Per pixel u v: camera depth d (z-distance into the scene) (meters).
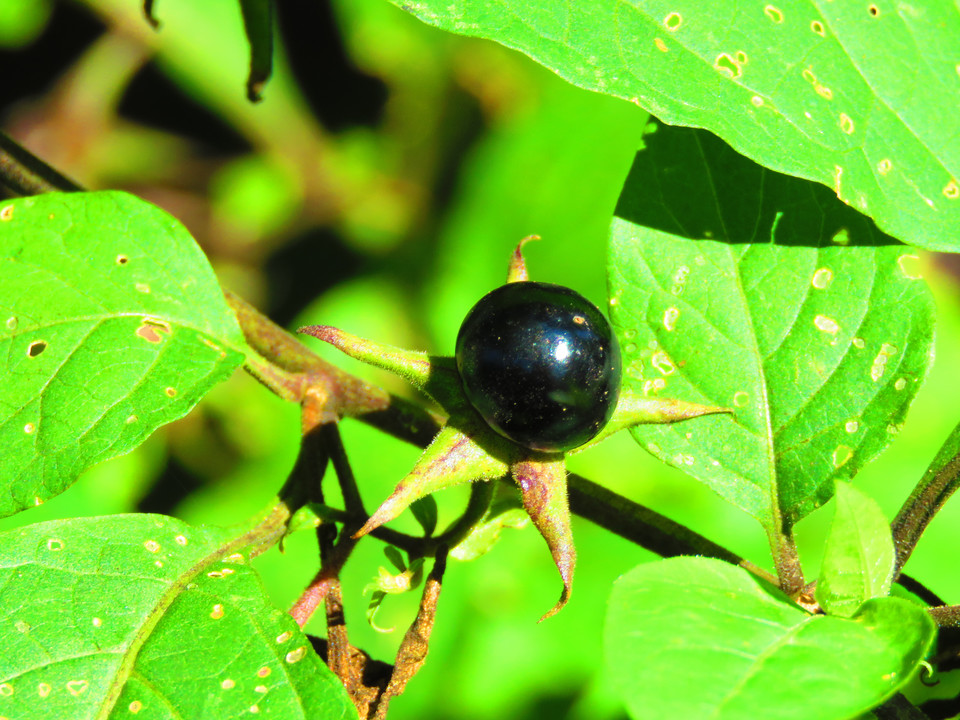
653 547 0.26
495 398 0.23
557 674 0.41
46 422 0.24
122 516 0.24
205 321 0.26
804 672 0.21
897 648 0.22
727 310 0.25
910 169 0.24
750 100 0.23
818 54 0.24
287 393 0.26
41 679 0.23
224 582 0.24
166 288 0.25
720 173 0.26
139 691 0.23
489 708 0.40
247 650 0.23
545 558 0.42
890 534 0.23
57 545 0.24
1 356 0.25
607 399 0.23
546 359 0.23
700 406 0.25
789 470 0.25
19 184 0.27
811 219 0.25
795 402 0.25
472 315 0.24
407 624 0.41
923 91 0.24
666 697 0.21
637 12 0.23
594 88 0.23
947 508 0.44
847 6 0.24
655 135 0.26
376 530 0.25
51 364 0.25
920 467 0.46
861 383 0.25
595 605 0.42
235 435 0.46
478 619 0.41
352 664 0.24
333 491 0.42
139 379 0.25
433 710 0.40
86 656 0.23
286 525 0.25
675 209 0.26
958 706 0.26
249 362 0.26
